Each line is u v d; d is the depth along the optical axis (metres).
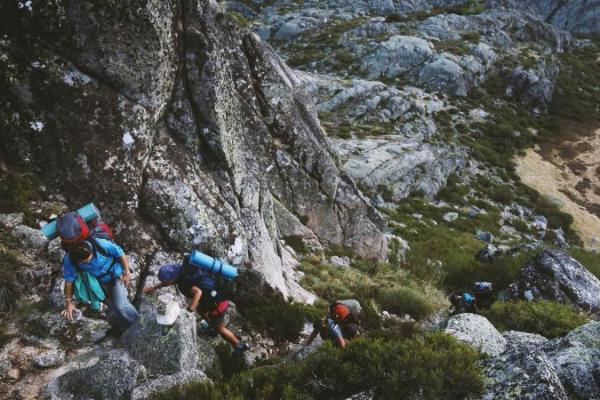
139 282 7.92
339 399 5.93
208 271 7.01
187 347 6.46
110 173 8.23
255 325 8.74
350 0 61.12
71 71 8.06
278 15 58.41
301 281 12.27
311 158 14.98
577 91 49.31
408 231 24.45
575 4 67.81
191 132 9.55
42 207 7.84
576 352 6.09
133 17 8.05
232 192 10.16
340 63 46.06
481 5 63.00
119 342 6.83
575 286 13.95
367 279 14.03
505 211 30.75
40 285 7.12
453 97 42.72
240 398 5.67
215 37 9.85
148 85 8.54
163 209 8.60
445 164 32.72
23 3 7.60
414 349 6.17
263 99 14.08
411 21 53.94
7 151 7.95
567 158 38.66
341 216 15.91
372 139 32.88
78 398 5.87
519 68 46.97
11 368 6.11
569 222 30.69
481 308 12.49
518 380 5.45
